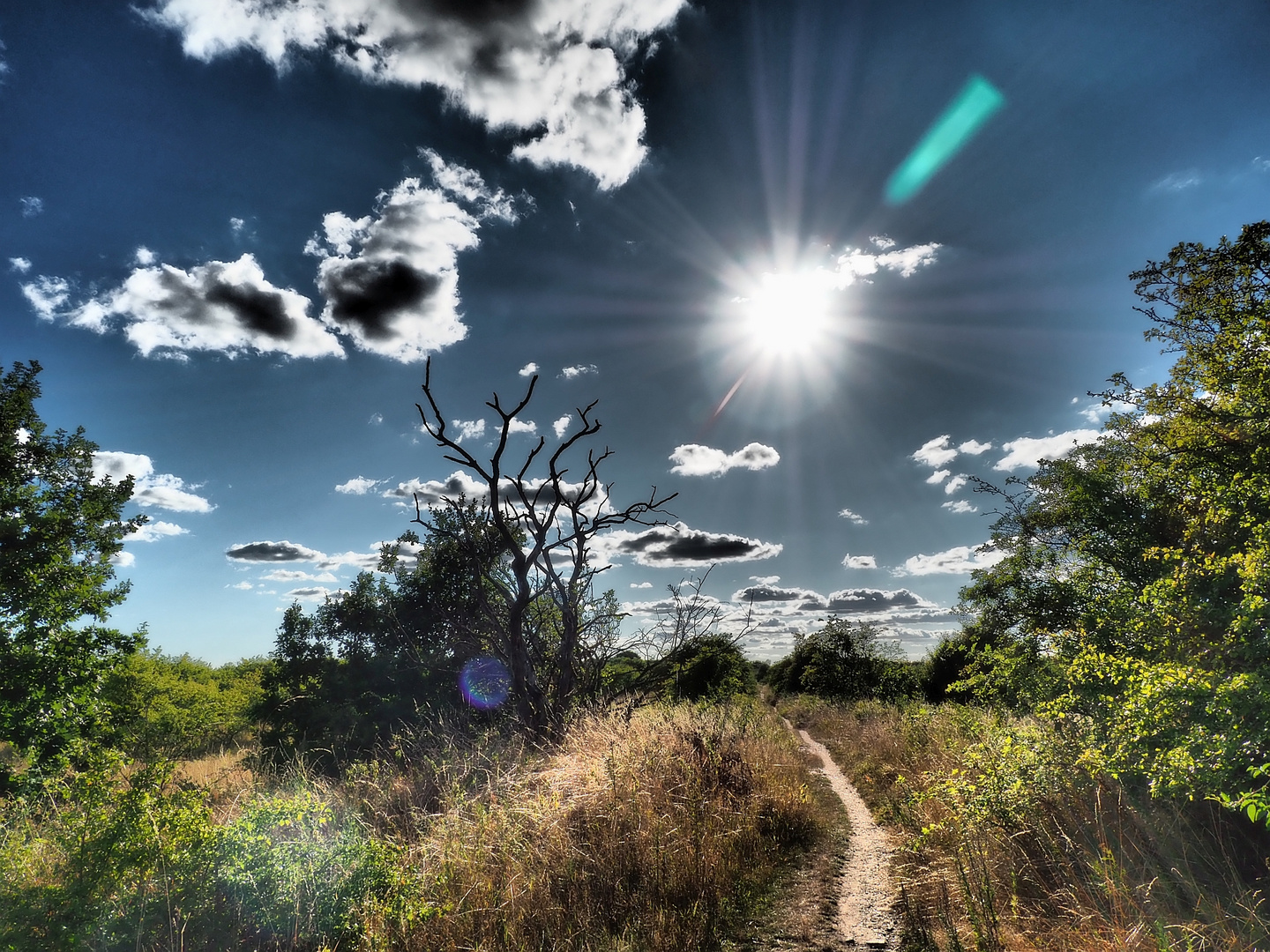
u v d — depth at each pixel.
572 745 9.37
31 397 16.08
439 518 17.08
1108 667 5.04
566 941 4.80
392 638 16.50
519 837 6.11
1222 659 4.21
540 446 12.56
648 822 6.66
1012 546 7.88
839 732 20.64
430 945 4.74
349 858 5.05
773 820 8.00
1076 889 4.54
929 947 4.81
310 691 16.22
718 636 14.41
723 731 9.95
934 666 27.38
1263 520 4.53
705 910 5.45
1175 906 4.02
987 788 5.91
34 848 4.66
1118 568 6.69
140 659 26.78
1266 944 3.46
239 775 11.47
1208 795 3.62
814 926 5.32
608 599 14.04
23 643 14.69
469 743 10.12
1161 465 6.14
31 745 13.68
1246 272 5.79
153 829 4.62
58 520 15.77
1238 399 5.40
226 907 4.56
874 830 8.60
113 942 4.09
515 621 12.12
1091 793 5.19
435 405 11.91
